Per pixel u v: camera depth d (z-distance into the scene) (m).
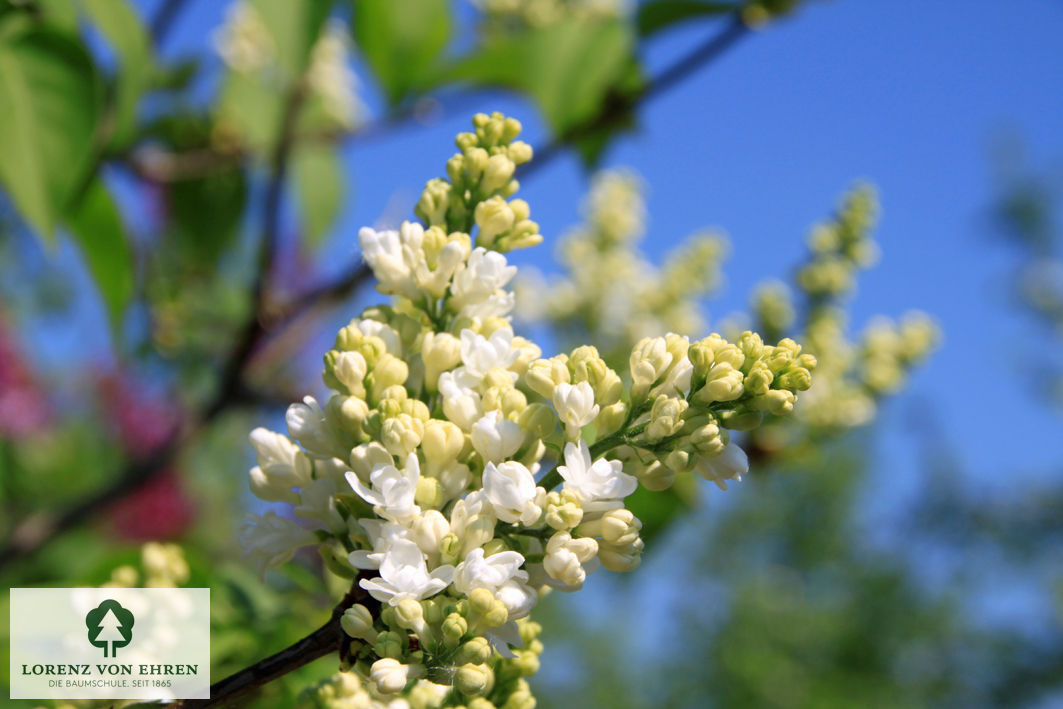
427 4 0.73
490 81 0.75
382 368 0.34
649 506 0.56
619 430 0.33
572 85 0.74
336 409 0.33
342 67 0.98
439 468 0.33
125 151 0.70
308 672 0.40
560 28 0.73
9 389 1.17
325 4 0.64
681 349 0.33
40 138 0.48
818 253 0.79
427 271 0.36
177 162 0.80
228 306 0.96
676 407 0.32
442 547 0.32
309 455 0.35
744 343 0.33
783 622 4.11
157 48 0.66
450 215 0.37
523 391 0.35
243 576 0.46
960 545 4.12
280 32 0.63
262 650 0.42
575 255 1.21
